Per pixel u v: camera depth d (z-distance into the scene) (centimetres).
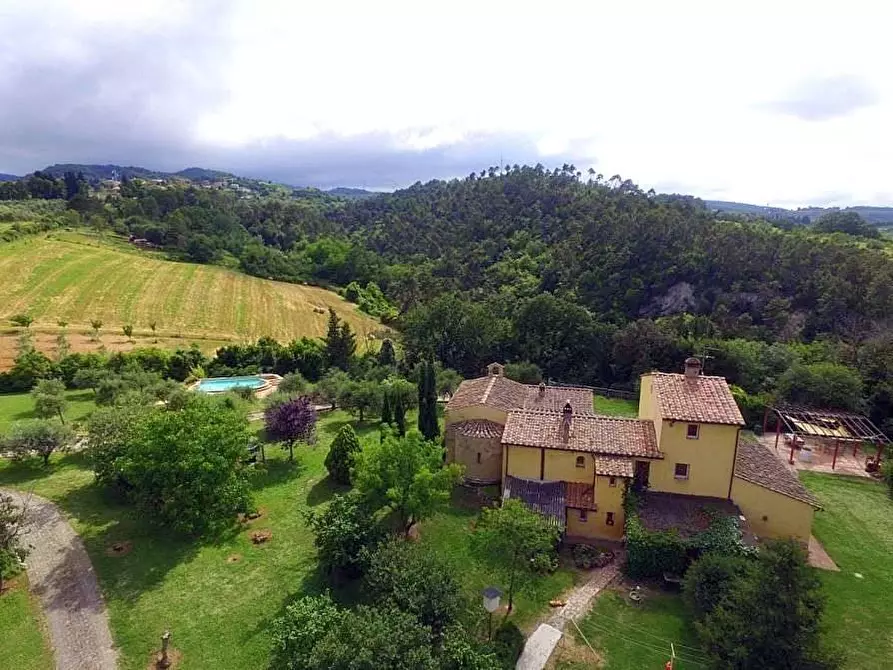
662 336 6969
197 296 10544
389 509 3541
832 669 2009
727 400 3278
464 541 3238
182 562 2938
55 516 3309
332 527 2739
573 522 3353
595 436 3469
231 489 3133
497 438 3841
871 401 5334
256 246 15288
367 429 5075
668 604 2752
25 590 2667
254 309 10612
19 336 7262
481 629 2464
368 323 11556
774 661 2019
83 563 2888
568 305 8050
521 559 2619
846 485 4122
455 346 8125
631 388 6906
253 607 2616
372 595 2494
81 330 8069
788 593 2047
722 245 8681
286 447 4388
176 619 2523
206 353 8125
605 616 2658
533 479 3506
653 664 2369
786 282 7969
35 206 17138
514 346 8106
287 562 2973
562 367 7681
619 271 9438
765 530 3198
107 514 3362
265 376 7369
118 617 2517
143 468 3058
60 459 4084
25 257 10488
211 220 17100
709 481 3222
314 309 11500
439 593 2300
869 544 3344
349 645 1919
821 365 5581
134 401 4219
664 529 2970
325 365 7838
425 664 1873
